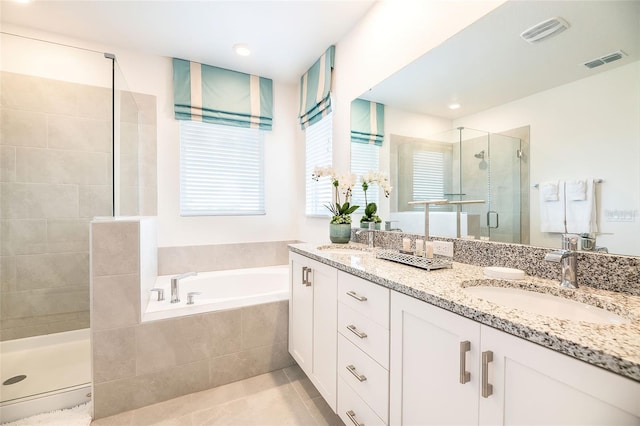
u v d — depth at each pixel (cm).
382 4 186
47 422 149
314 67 266
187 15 201
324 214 273
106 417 156
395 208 182
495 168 122
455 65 139
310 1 189
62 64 219
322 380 153
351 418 125
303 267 174
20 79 208
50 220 217
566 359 55
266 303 203
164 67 258
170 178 260
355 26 213
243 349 194
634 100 83
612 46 87
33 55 212
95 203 229
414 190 166
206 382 183
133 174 240
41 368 184
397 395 100
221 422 154
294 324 193
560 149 100
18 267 209
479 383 71
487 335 70
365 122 203
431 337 86
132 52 246
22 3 187
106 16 201
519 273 103
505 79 118
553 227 102
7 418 149
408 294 94
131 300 164
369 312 114
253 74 291
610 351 49
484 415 70
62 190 220
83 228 226
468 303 76
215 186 284
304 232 302
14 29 209
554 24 102
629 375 46
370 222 204
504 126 119
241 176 296
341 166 230
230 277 267
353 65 215
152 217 237
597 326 60
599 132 90
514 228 115
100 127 229
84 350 208
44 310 215
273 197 308
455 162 141
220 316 188
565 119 98
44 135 214
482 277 106
